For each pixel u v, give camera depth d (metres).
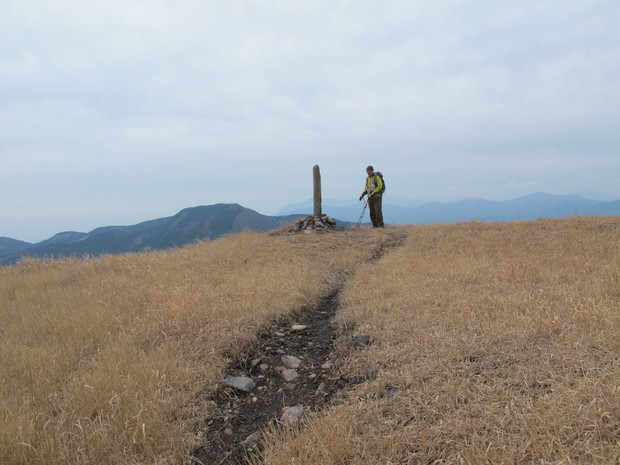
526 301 5.09
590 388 2.88
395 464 2.66
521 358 3.67
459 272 7.68
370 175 17.30
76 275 9.37
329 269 10.20
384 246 13.36
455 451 2.66
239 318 5.96
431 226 16.53
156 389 3.91
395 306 6.16
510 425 2.76
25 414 3.47
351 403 3.64
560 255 8.20
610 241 9.30
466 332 4.53
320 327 6.41
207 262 10.07
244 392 4.36
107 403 3.64
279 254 11.39
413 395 3.43
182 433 3.46
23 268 11.02
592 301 4.49
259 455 3.15
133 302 6.77
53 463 2.98
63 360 4.62
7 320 6.31
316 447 2.96
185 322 5.62
